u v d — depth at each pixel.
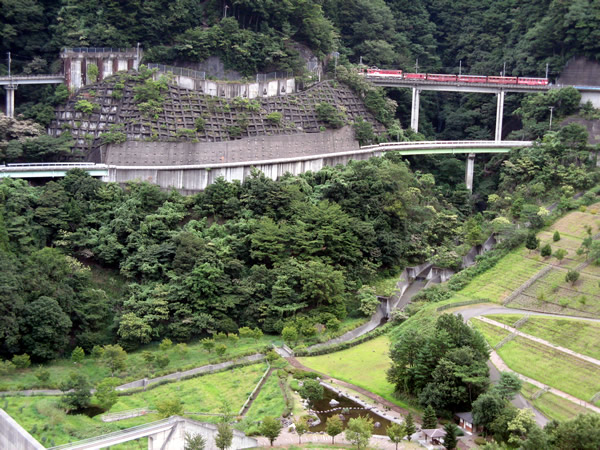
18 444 124.38
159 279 193.12
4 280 165.75
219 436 126.06
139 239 198.50
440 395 137.38
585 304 176.00
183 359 170.62
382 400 148.75
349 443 129.88
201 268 187.38
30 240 189.50
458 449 125.19
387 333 183.75
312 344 178.25
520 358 155.88
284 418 140.75
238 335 184.75
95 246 197.62
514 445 124.56
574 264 194.25
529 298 184.75
